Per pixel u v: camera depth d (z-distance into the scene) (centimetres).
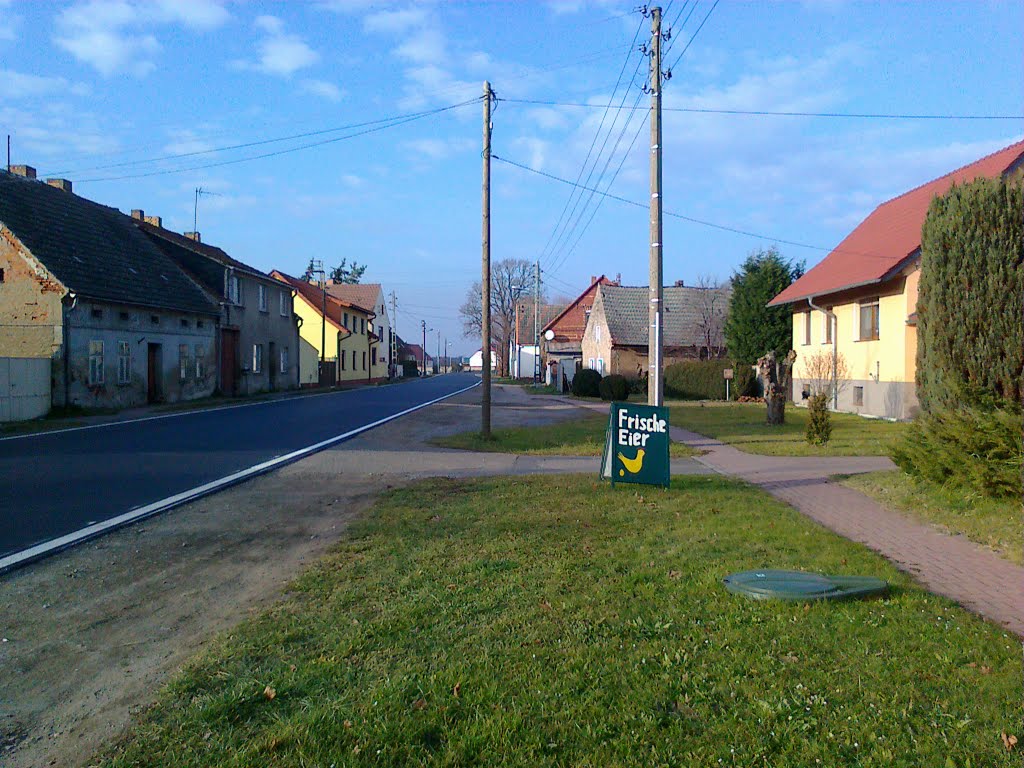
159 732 382
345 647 481
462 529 827
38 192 2862
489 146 1902
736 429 2036
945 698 393
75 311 2439
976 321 904
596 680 422
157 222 4334
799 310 3053
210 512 952
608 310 4934
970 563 671
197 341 3338
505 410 3025
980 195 911
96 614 573
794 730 364
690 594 575
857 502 973
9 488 1084
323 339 5456
